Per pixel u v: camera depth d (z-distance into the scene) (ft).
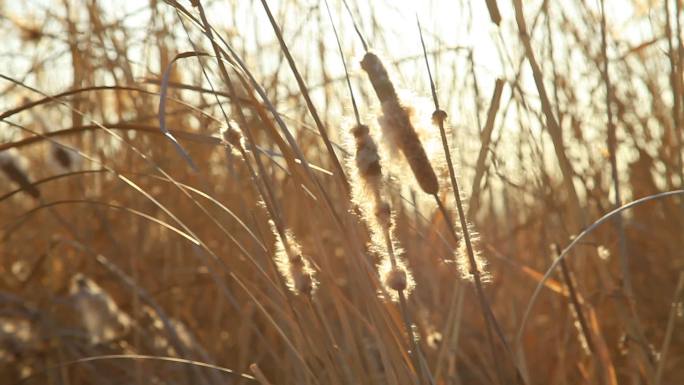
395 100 5.74
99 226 10.96
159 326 9.38
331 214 6.29
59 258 11.07
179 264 10.06
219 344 9.57
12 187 11.61
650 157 10.57
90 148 10.69
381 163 5.78
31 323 10.08
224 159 10.23
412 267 8.72
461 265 6.36
